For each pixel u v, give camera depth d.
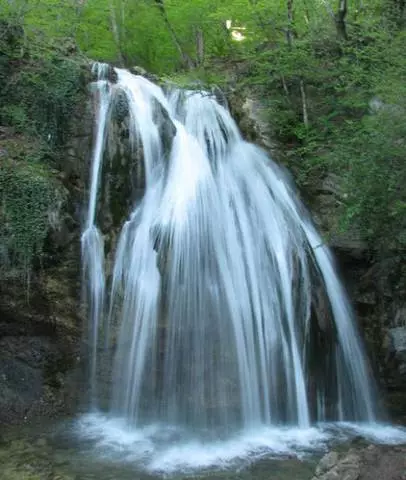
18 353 8.78
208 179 10.55
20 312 8.77
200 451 7.61
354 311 10.56
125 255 9.41
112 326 9.07
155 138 10.75
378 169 8.34
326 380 9.24
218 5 15.63
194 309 8.81
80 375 9.02
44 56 10.83
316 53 12.70
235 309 8.91
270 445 7.91
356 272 10.84
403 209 8.12
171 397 8.58
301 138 12.24
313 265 9.91
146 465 7.11
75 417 8.67
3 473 6.77
